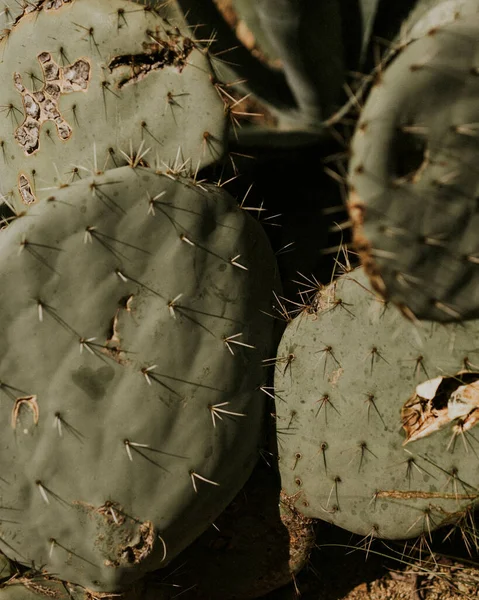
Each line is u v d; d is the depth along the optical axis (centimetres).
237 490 112
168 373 109
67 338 108
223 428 110
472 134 100
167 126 114
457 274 103
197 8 117
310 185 124
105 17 115
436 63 99
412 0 115
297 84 116
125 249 109
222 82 116
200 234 110
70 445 108
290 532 114
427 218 101
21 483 108
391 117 99
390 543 117
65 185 109
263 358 112
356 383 109
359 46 116
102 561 109
